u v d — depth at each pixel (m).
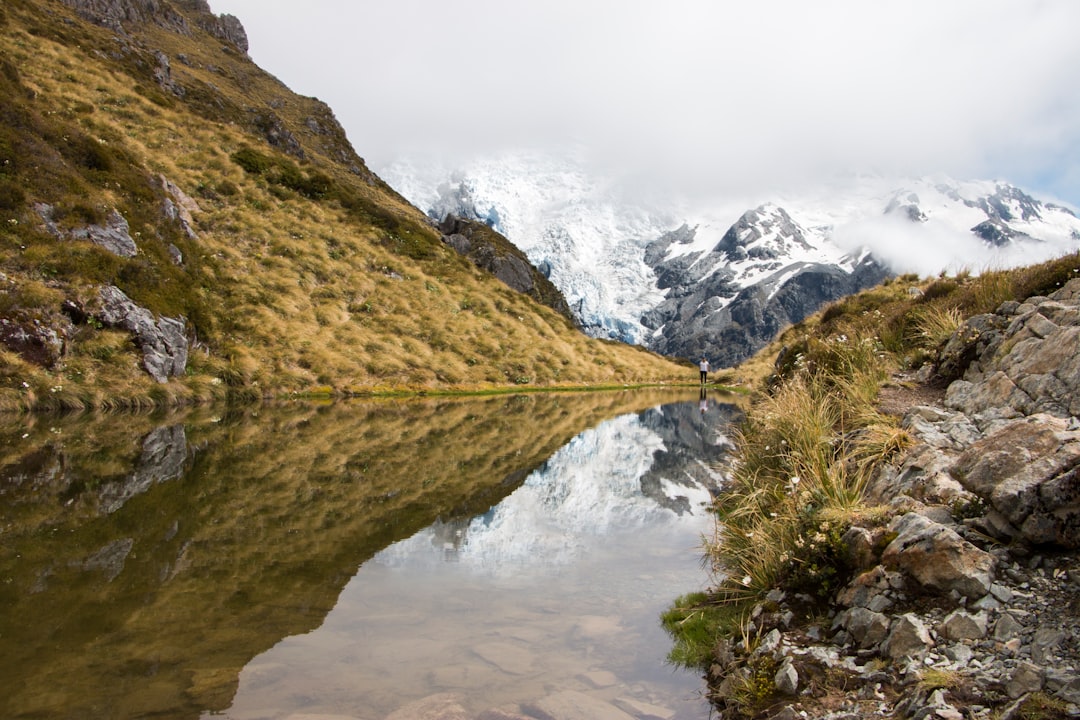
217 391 21.06
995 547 4.70
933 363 10.81
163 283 22.42
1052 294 9.49
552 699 4.43
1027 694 3.48
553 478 12.05
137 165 27.77
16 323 17.02
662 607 6.23
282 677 4.47
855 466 7.17
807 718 3.97
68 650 4.65
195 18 106.19
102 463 11.17
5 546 6.82
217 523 8.10
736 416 23.02
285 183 38.31
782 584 5.78
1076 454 4.71
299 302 28.75
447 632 5.43
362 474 11.50
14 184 19.69
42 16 44.31
